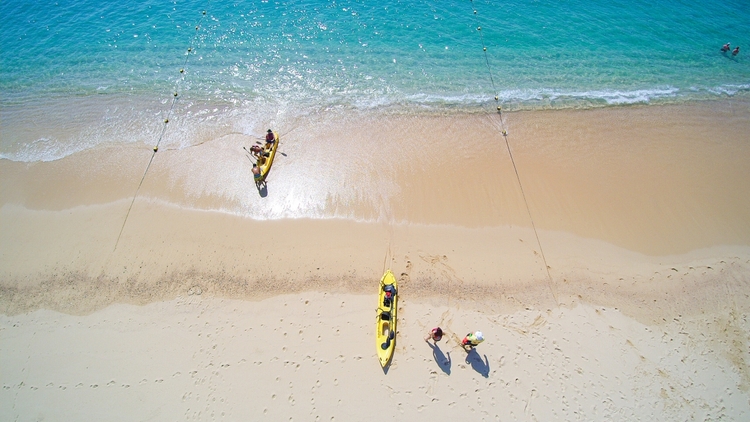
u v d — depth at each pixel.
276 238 18.91
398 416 14.35
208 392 14.87
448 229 19.19
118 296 17.31
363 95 26.11
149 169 21.81
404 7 32.75
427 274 17.66
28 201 20.55
